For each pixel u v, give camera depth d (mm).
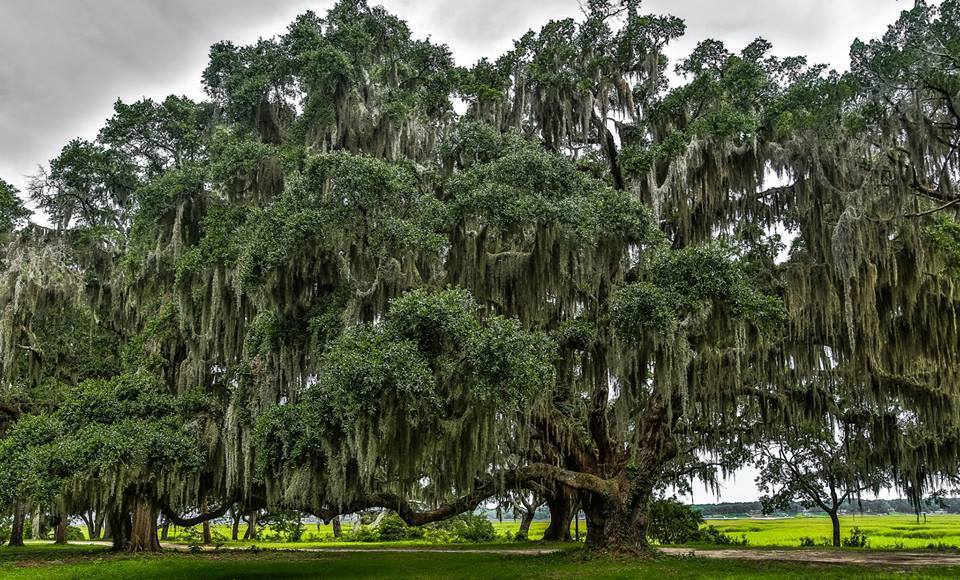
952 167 15820
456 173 16719
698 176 18281
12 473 13664
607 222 15672
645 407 19422
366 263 15609
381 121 19188
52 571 17016
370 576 15062
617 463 19078
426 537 36000
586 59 20672
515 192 15656
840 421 23156
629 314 14836
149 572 16562
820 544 28672
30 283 20719
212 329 17469
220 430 16656
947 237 16938
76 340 24062
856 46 15969
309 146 18812
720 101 19062
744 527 50219
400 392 12055
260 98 21375
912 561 18000
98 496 14305
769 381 19562
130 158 25062
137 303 20922
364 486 14094
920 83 15320
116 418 15914
